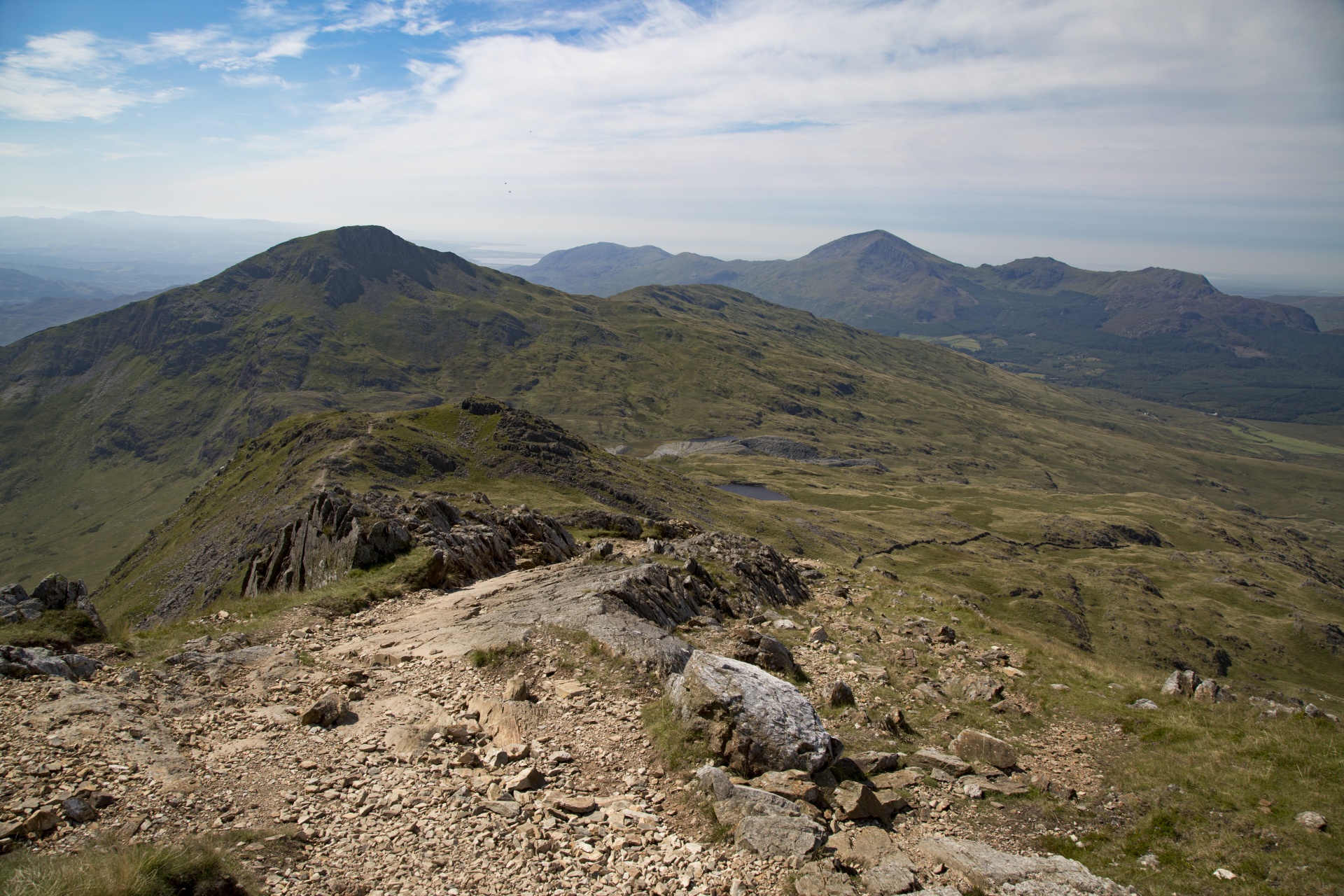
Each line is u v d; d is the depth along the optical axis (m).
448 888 10.17
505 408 199.25
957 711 19.56
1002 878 11.48
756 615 29.38
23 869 8.94
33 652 16.38
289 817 11.52
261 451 197.38
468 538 34.75
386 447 168.62
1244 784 13.72
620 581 25.55
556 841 11.60
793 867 11.23
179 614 118.38
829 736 14.86
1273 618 187.12
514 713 16.19
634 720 16.12
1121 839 12.90
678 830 12.29
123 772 12.05
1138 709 19.09
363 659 20.41
